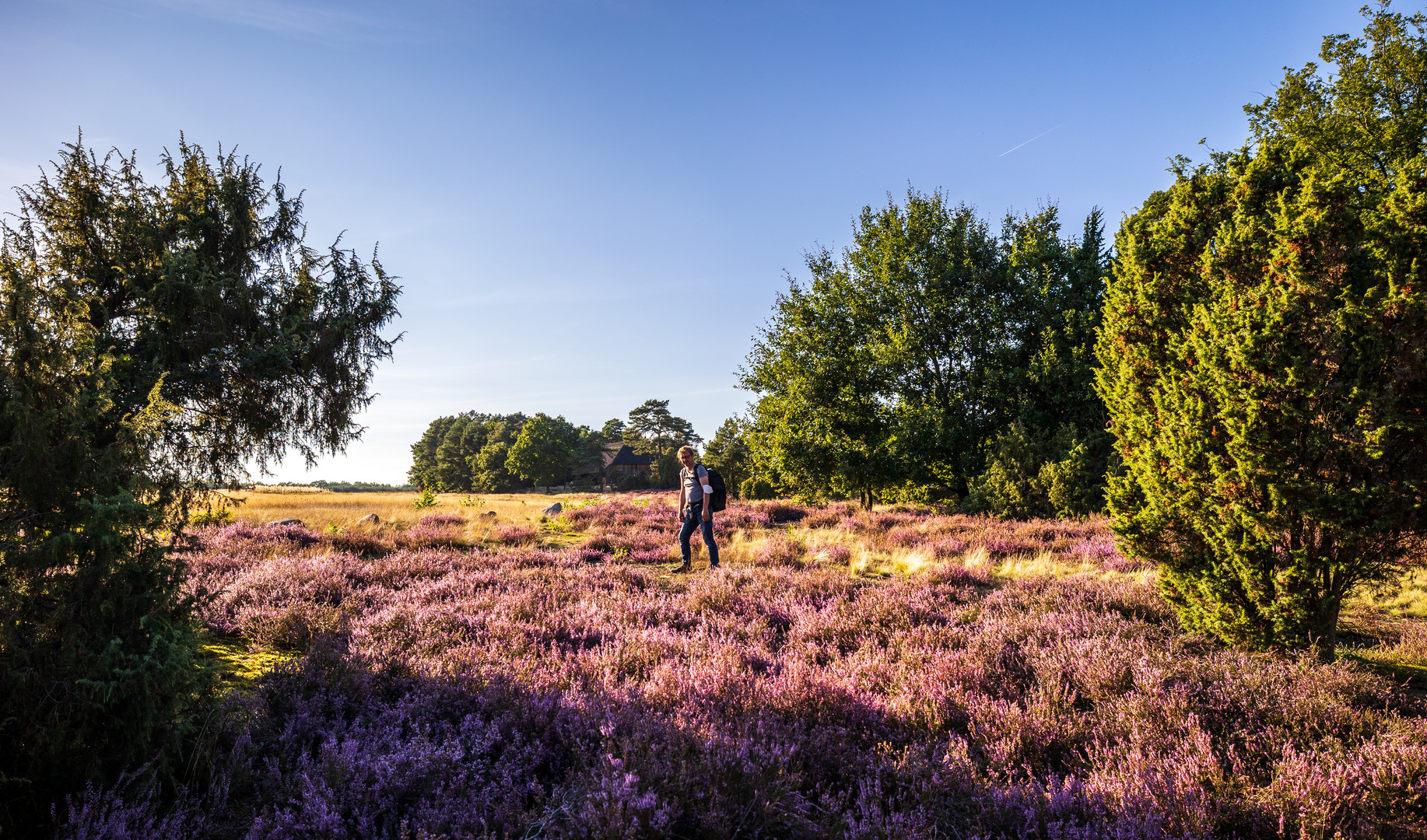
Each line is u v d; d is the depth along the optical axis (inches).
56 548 91.2
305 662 149.0
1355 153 772.6
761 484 1815.9
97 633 93.4
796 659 186.7
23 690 88.6
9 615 88.3
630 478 3754.9
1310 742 130.5
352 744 110.9
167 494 108.3
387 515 762.2
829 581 297.1
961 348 978.1
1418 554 181.9
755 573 317.1
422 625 203.9
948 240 1001.5
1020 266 978.7
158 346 131.0
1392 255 167.5
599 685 152.5
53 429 94.9
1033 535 521.7
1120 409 232.7
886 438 993.5
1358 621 249.6
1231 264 201.6
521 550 413.4
